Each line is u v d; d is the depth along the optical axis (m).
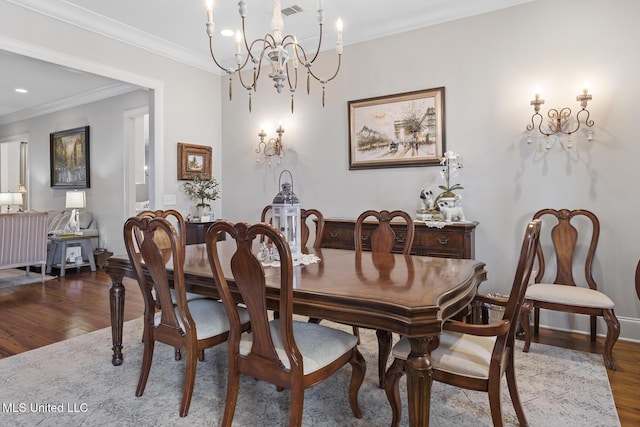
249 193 4.77
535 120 3.11
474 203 3.37
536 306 2.62
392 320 1.36
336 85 4.08
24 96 6.06
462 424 1.79
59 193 6.73
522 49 3.15
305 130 4.31
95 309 3.62
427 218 3.27
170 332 1.96
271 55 2.19
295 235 2.21
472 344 1.65
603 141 2.87
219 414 1.89
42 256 4.81
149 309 2.07
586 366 2.39
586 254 2.95
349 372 2.34
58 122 6.63
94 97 5.87
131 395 2.06
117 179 5.71
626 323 2.83
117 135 5.68
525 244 1.46
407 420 1.82
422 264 2.16
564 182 3.01
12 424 1.79
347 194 4.05
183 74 4.48
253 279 1.49
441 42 3.49
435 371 1.59
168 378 2.27
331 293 1.52
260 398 2.04
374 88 3.85
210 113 4.82
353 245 3.51
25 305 3.75
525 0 3.12
